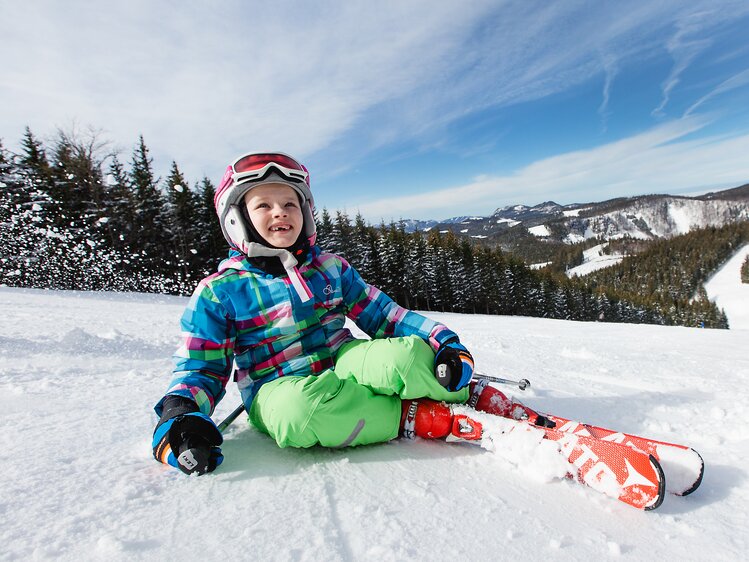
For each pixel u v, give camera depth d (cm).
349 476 113
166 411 117
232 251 166
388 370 133
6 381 236
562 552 82
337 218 3666
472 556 80
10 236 1617
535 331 828
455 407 138
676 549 84
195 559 76
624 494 99
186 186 2645
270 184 154
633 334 759
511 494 104
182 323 142
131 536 83
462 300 4403
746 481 116
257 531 85
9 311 712
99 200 2344
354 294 178
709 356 415
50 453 126
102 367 295
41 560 75
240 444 137
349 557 78
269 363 152
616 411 191
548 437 117
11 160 2072
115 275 1897
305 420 121
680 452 106
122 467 116
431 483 109
